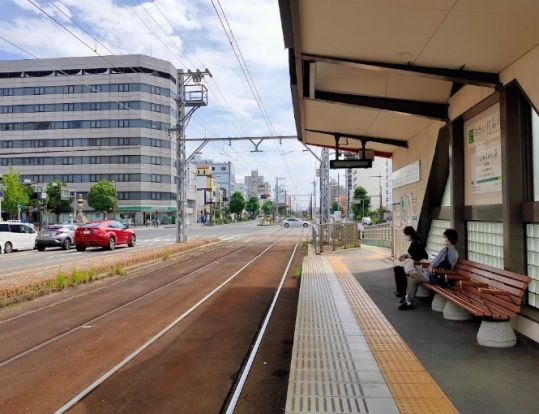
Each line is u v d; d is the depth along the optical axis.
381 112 10.23
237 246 28.02
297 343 5.86
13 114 87.56
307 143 16.38
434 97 8.97
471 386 4.38
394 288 10.25
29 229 27.39
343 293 9.59
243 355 6.20
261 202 167.50
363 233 32.91
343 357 5.26
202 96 28.92
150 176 85.38
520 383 4.45
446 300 7.60
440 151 10.14
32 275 12.38
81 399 4.73
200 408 4.49
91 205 75.81
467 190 8.46
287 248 26.25
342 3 5.10
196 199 103.00
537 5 4.75
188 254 22.36
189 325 7.89
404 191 13.61
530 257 6.30
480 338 5.74
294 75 8.23
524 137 6.46
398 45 6.12
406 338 6.07
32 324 8.02
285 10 5.39
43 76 86.94
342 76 8.21
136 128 84.19
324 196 30.59
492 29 5.36
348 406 3.90
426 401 4.00
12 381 5.25
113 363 5.87
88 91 85.56
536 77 5.71
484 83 6.75
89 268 13.58
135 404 4.59
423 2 4.90
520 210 6.41
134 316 8.60
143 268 16.56
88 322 8.14
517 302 5.69
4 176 60.12
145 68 85.06
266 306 9.52
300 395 4.15
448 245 7.92
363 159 13.41
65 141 86.19
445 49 6.06
